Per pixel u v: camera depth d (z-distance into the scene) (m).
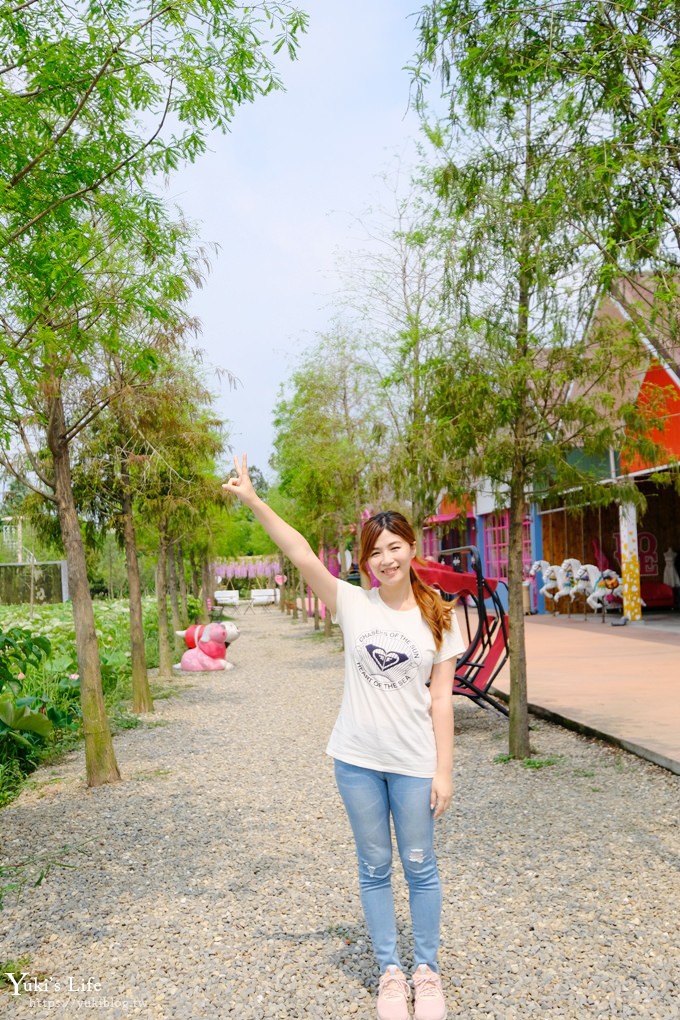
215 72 4.27
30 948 3.56
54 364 4.89
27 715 6.92
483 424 6.42
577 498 6.59
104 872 4.49
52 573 26.34
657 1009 2.85
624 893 3.83
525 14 4.86
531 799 5.46
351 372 14.78
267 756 7.25
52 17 3.98
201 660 14.02
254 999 3.03
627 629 16.20
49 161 4.21
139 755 7.51
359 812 2.87
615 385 6.10
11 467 6.40
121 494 10.19
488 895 3.88
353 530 16.09
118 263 4.72
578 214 4.81
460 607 20.25
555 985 3.02
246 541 43.72
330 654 15.97
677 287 4.33
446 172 6.29
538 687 9.42
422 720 2.85
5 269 3.98
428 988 2.80
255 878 4.28
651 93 4.14
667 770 5.92
